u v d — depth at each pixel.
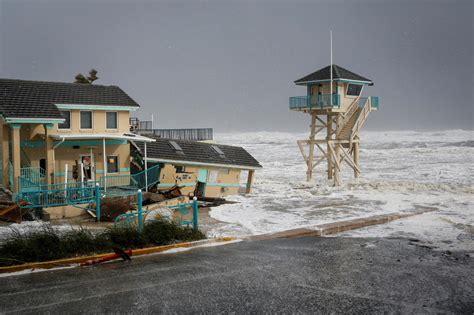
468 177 40.69
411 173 45.09
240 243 16.27
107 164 27.03
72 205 21.00
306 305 10.14
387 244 16.14
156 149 28.84
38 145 24.55
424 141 107.38
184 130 38.38
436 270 12.90
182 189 28.59
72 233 14.91
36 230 15.61
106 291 10.91
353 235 17.78
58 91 26.20
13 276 12.14
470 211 22.91
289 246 15.84
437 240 16.69
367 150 81.00
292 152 84.50
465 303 10.37
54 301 10.25
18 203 20.12
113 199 21.31
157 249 14.83
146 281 11.70
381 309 9.96
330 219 20.66
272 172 49.78
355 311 9.83
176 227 16.25
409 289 11.27
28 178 23.02
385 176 43.03
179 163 28.62
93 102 26.42
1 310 9.70
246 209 23.67
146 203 23.42
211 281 11.73
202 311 9.73
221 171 31.09
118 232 15.11
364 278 12.12
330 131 37.78
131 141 28.08
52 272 12.52
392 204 24.98
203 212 22.88
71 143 25.59
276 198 28.11
